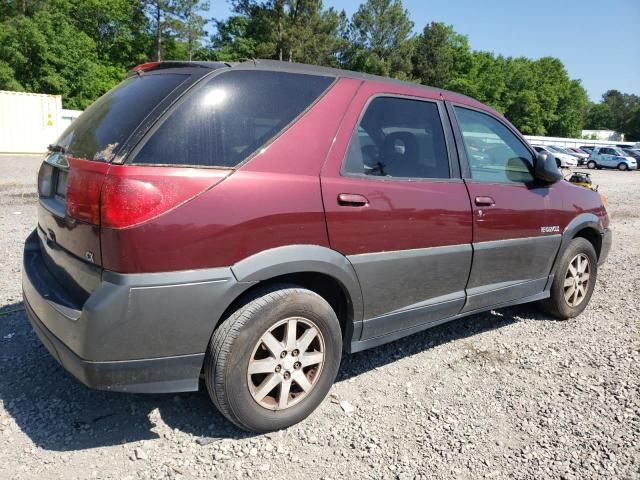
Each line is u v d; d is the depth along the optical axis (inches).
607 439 115.8
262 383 109.2
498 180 156.1
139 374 97.0
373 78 131.9
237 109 106.3
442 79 3014.3
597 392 135.9
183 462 102.5
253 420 108.1
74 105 1681.8
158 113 99.1
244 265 101.8
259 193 103.6
